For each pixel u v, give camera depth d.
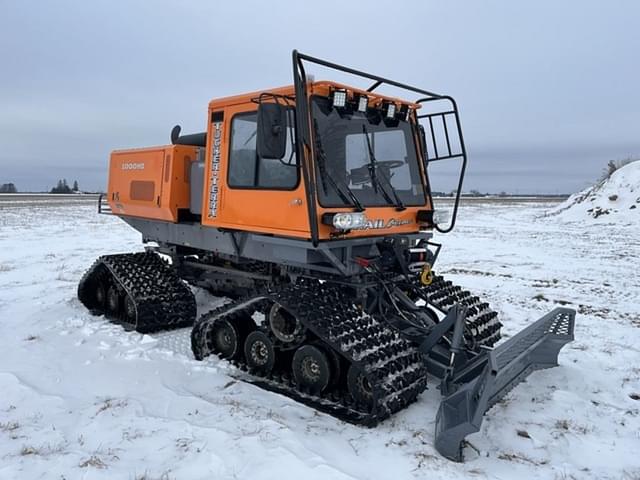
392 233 4.95
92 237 17.53
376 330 4.16
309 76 4.15
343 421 3.96
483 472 3.36
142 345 5.61
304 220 4.23
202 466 3.24
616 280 10.39
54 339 5.87
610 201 26.02
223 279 6.35
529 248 15.73
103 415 3.97
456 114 5.13
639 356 5.67
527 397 4.56
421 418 4.06
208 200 5.28
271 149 3.88
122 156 6.99
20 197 68.12
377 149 4.90
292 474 3.15
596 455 3.63
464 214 33.41
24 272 10.64
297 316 4.20
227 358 5.14
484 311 5.49
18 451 3.45
